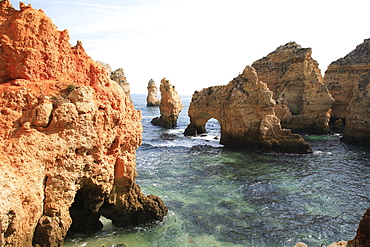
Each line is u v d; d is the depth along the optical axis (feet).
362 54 232.73
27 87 46.60
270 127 150.30
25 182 39.88
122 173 58.29
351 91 231.71
